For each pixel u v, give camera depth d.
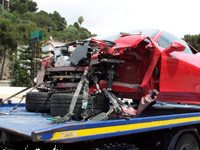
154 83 3.95
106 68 3.51
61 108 3.27
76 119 3.14
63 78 3.92
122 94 4.08
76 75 3.78
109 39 4.34
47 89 4.39
